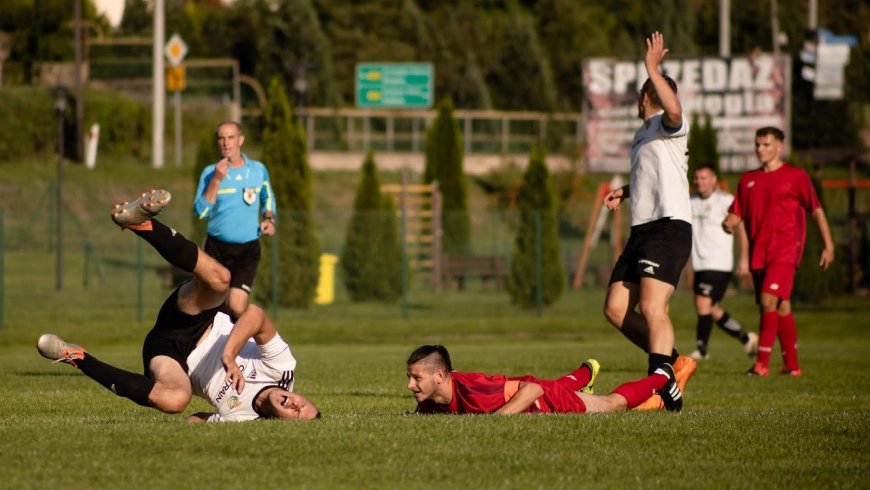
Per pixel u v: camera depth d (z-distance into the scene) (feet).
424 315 306.96
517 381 76.43
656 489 51.75
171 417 85.71
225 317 71.41
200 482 51.72
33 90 518.37
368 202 369.09
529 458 57.88
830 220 357.00
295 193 306.76
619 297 88.48
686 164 87.66
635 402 80.02
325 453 58.13
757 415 75.15
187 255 65.21
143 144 542.57
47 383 122.31
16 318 276.00
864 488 52.42
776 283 135.54
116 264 406.62
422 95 645.51
